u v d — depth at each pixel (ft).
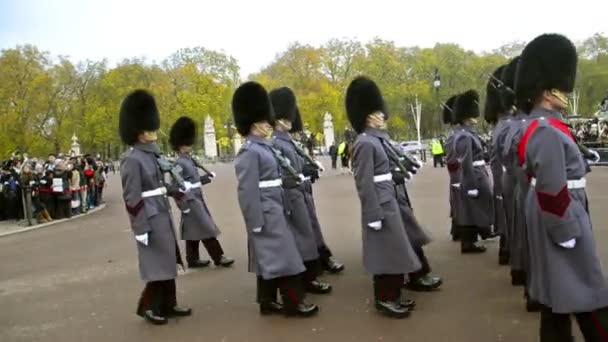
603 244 26.50
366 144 18.84
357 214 42.45
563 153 13.32
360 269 25.38
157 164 20.07
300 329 18.12
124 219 51.70
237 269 27.25
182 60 196.03
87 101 180.55
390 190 19.03
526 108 15.12
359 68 194.70
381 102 19.90
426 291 21.18
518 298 19.69
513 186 21.94
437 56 209.67
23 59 153.48
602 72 194.90
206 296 22.82
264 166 19.27
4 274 30.53
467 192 26.27
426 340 16.44
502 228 24.16
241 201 18.99
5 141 142.92
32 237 44.91
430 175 75.31
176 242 20.40
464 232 26.73
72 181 58.80
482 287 21.22
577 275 13.43
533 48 14.80
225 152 199.62
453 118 27.78
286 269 18.84
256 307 20.88
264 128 19.90
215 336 18.07
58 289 26.00
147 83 186.50
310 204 24.21
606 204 38.99
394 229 18.71
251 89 19.83
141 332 18.99
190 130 28.96
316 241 23.90
